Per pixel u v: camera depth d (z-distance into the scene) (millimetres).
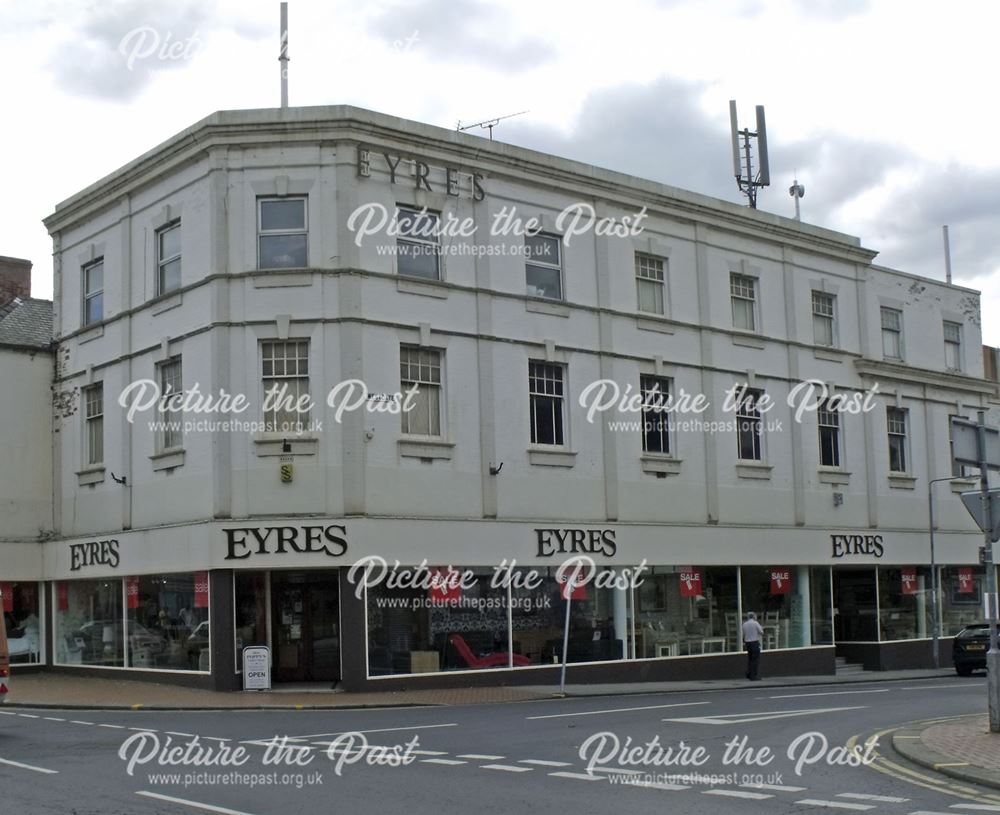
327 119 26422
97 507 30016
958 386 41125
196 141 26969
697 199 33000
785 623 33812
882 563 36844
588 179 30469
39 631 31656
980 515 16594
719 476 32594
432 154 27750
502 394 28250
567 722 19312
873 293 38656
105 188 30016
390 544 25828
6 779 13375
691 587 31406
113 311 30031
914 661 37656
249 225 26453
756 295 34750
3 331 32656
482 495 27578
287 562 25344
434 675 26219
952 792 12250
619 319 30828
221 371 26094
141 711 22703
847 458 36562
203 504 26266
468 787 12625
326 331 26078
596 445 29891
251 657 25406
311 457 25750
